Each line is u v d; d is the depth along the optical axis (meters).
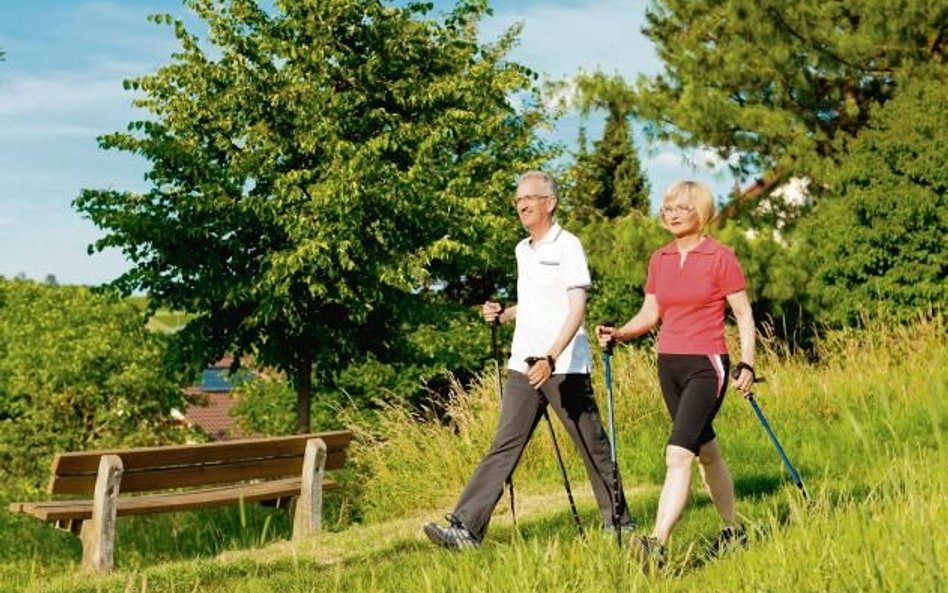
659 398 11.58
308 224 16.28
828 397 10.92
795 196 22.94
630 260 21.94
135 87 17.19
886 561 3.67
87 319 20.48
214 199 16.12
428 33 18.75
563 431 10.28
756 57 22.22
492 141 23.36
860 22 21.64
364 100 17.48
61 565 9.11
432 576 4.55
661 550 4.58
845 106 22.42
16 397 20.34
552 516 7.42
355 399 22.88
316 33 17.47
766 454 9.04
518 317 6.00
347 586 5.14
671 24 24.31
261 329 17.66
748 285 20.39
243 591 5.48
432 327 22.20
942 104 18.53
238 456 8.55
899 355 12.82
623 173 43.16
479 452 10.72
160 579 6.07
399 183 16.73
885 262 18.48
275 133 17.23
